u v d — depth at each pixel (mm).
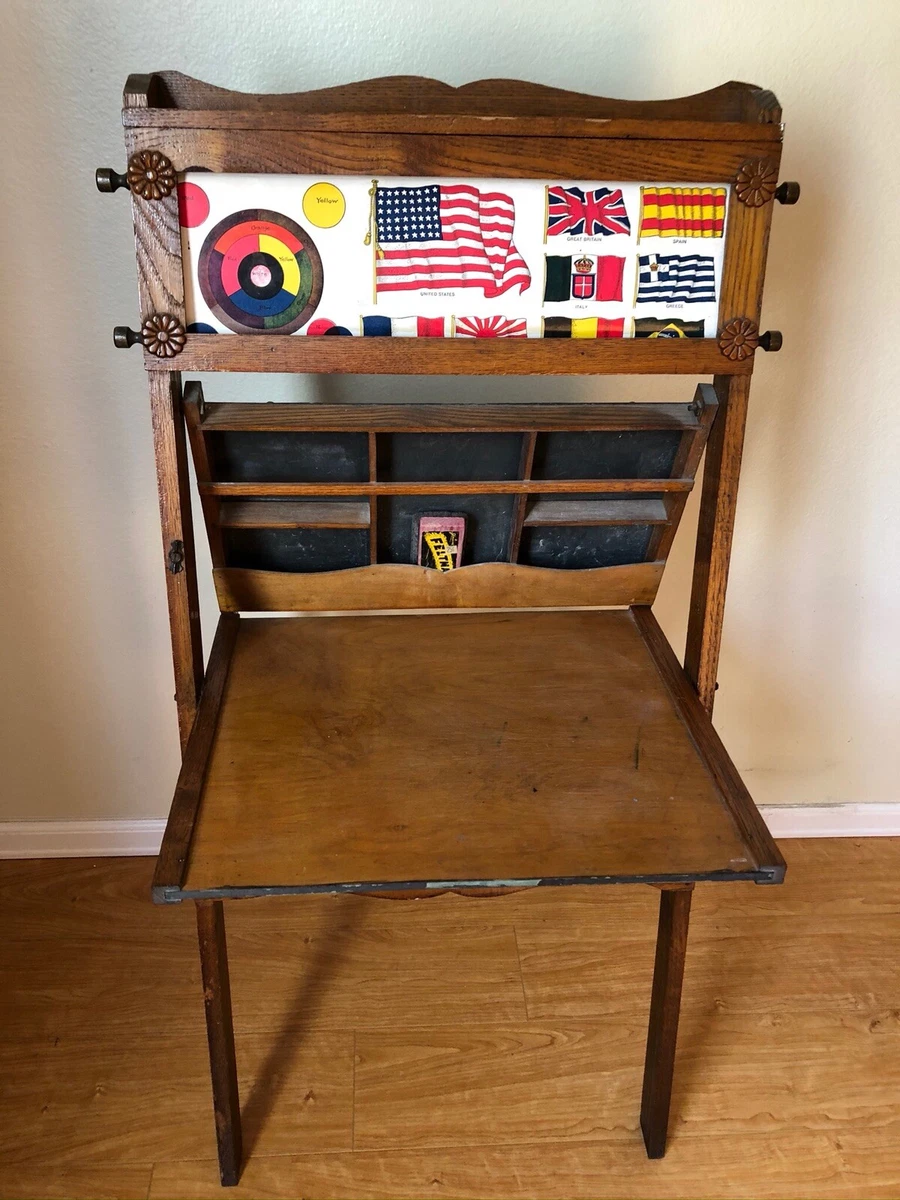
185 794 1014
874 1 1171
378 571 1236
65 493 1411
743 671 1655
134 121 940
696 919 1652
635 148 989
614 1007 1501
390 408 1124
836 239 1301
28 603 1494
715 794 1046
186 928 1598
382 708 1157
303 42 1157
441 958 1570
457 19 1156
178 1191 1254
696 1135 1332
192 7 1126
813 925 1646
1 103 1152
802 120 1232
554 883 941
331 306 1030
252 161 964
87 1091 1356
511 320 1050
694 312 1061
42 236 1232
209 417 1089
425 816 1004
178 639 1146
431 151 976
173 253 994
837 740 1740
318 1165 1286
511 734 1122
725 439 1114
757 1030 1470
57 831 1707
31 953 1550
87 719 1612
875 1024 1483
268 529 1204
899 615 1613
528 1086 1388
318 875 933
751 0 1163
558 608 1362
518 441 1139
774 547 1535
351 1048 1430
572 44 1181
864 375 1398
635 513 1211
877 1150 1318
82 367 1321
